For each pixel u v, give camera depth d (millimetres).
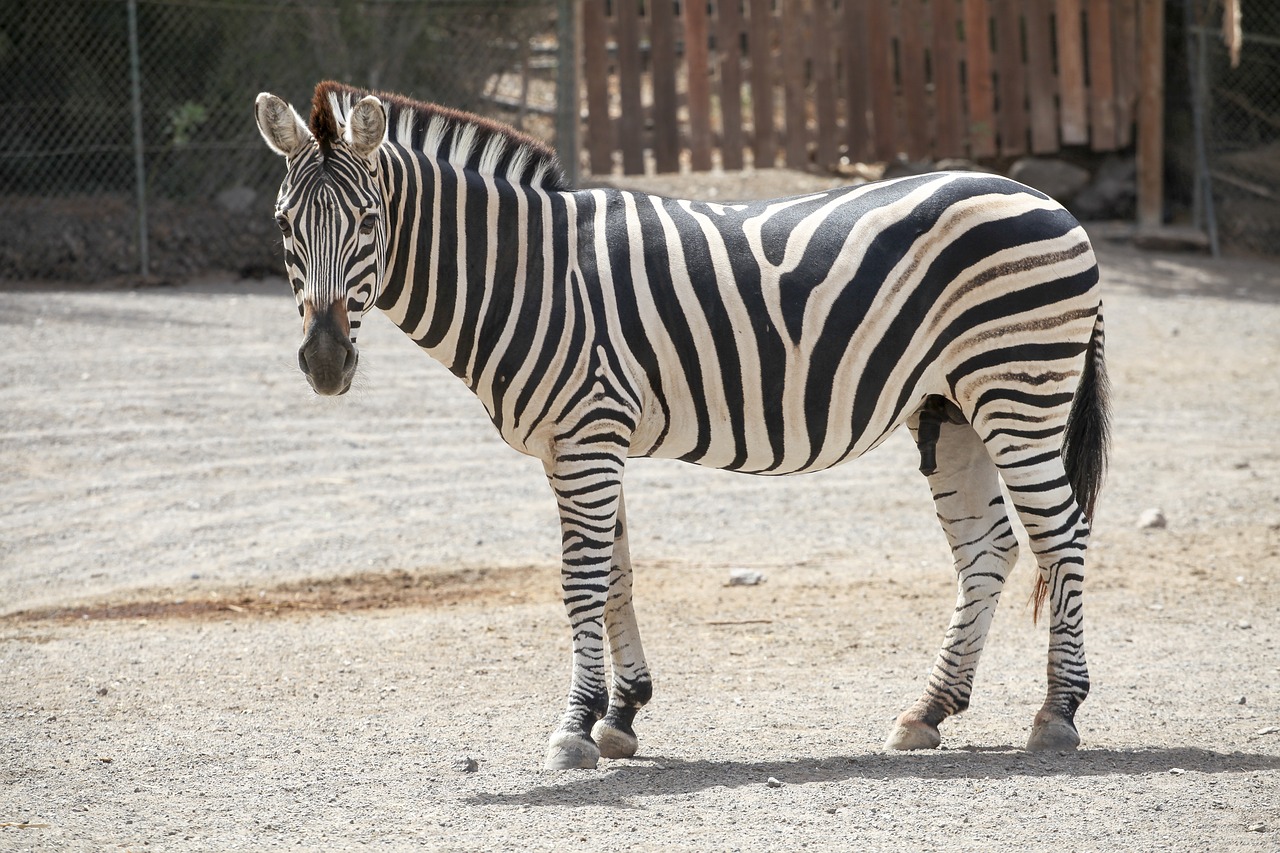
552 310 15945
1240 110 58906
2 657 21422
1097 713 18297
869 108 55719
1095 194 58469
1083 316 16656
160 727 18109
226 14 52344
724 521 29859
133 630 22891
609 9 59250
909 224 16484
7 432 33719
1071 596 16906
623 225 16391
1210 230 56062
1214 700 18750
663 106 54125
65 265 49281
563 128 52719
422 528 28906
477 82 55344
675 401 16438
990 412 16672
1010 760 16297
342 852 13500
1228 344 44969
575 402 15898
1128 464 33531
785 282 16281
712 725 18078
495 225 16016
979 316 16438
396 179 15578
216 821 14500
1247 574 25312
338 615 23750
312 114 14555
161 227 51344
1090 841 13469
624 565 16906
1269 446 34906
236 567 26406
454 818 14477
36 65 52156
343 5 53188
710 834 13828
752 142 55875
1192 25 56188
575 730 16156
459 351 16219
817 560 27016
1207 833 13617
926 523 29516
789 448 16734
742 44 62438
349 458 33438
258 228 52312
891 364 16516
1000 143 56656
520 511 30266
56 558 26844
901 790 15156
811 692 19594
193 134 53438
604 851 13383
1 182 53000
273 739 17562
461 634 22594
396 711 18797
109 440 33625
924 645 21844
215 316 44969
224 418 35625
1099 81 56125
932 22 55250
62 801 15227
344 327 14445
